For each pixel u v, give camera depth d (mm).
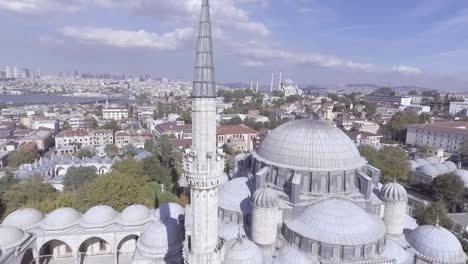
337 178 58531
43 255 66750
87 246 71438
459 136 163625
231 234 54156
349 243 48125
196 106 39031
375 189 65500
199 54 38625
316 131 61688
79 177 105875
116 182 85500
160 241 54625
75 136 194250
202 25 38562
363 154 113812
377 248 50656
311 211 53750
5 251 55875
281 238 54562
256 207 51312
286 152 61156
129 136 195750
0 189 93875
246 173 73312
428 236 54812
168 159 129625
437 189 102750
